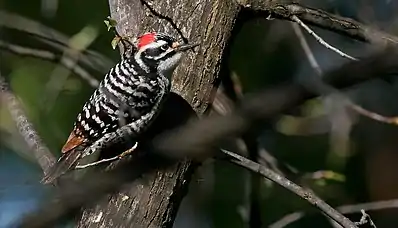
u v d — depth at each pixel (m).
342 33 3.87
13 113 3.92
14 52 4.17
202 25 3.83
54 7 4.27
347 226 3.80
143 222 3.79
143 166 3.80
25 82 4.27
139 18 3.87
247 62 4.27
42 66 4.29
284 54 4.27
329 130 4.19
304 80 3.01
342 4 4.23
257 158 4.02
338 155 4.17
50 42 4.19
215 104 3.96
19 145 4.22
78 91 4.27
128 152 3.80
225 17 3.84
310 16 3.86
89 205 3.41
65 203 2.90
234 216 4.27
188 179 3.81
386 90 4.24
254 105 2.69
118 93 3.88
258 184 4.07
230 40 3.84
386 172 4.29
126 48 3.88
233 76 4.01
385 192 4.29
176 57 3.84
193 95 3.82
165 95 3.83
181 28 3.84
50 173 3.86
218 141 2.78
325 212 3.82
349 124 4.16
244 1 3.84
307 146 4.26
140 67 3.86
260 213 4.09
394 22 4.20
